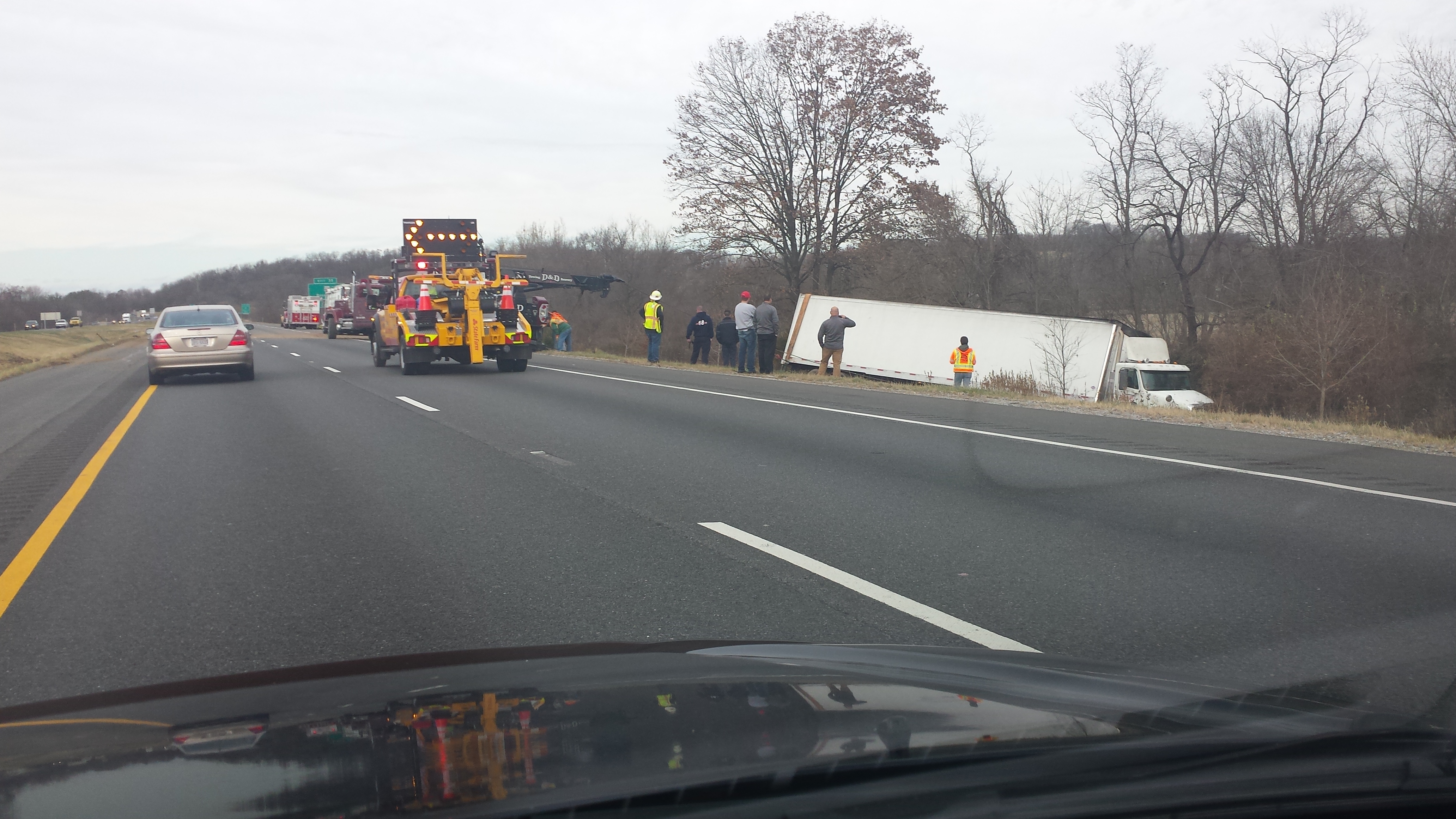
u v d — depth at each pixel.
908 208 37.03
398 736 1.25
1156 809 1.16
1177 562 5.24
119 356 38.78
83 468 8.79
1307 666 3.58
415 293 20.03
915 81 37.09
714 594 4.59
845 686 1.61
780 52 37.00
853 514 6.51
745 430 11.03
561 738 1.24
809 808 1.04
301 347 37.06
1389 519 6.39
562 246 74.56
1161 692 1.74
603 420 12.01
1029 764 1.22
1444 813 1.27
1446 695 3.24
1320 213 33.78
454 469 8.36
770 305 22.44
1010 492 7.32
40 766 1.14
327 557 5.36
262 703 1.51
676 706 1.44
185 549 5.58
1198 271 37.34
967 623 4.14
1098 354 25.83
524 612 4.30
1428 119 29.81
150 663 3.68
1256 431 11.62
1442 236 28.69
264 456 9.21
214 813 0.95
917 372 28.83
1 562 5.32
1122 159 37.56
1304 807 1.22
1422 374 25.78
